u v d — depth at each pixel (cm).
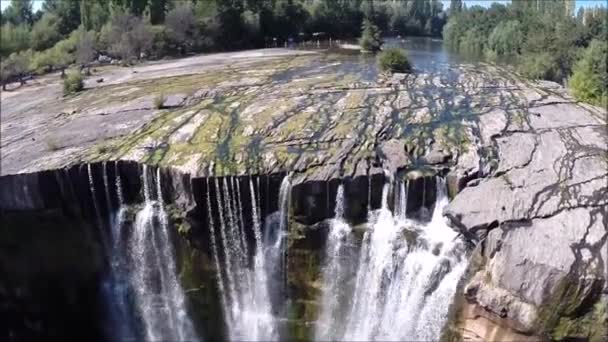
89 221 2208
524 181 1933
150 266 2148
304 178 1983
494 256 1684
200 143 2297
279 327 2075
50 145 2391
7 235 2139
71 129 2627
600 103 2791
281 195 2019
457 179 1958
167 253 2111
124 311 2183
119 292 2178
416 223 1962
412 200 1973
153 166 2106
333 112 2602
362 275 1962
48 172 2122
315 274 2016
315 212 1991
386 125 2411
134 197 2183
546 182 1923
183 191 2059
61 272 2175
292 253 2016
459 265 1784
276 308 2084
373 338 1969
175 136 2398
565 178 1944
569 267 1566
